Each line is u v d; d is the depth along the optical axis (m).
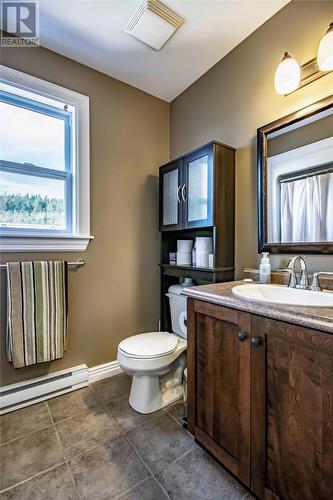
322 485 0.79
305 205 1.36
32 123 1.77
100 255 1.99
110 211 2.04
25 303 1.59
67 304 1.78
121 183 2.09
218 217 1.68
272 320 0.91
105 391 1.82
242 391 1.03
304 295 1.19
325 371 0.77
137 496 1.05
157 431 1.41
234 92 1.77
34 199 1.78
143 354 1.52
